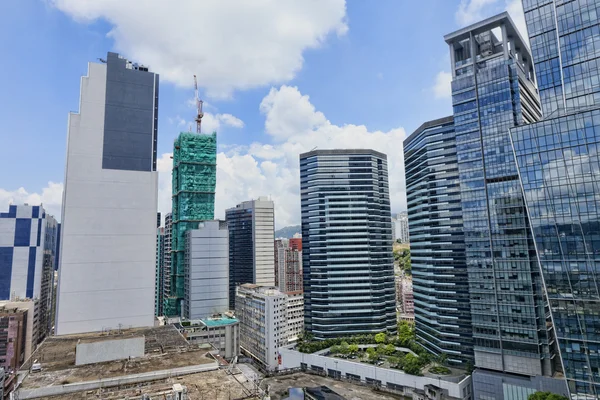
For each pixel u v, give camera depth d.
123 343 65.25
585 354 87.69
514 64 120.88
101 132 97.88
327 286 184.25
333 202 190.88
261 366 175.25
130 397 47.59
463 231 135.00
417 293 161.25
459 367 132.38
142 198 100.44
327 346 166.62
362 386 136.38
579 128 89.88
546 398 92.31
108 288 93.94
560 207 92.31
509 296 114.56
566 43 98.31
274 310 175.75
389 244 199.12
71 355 67.62
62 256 90.06
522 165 99.12
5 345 164.12
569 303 90.50
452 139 145.00
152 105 105.56
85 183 94.38
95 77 99.12
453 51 136.50
